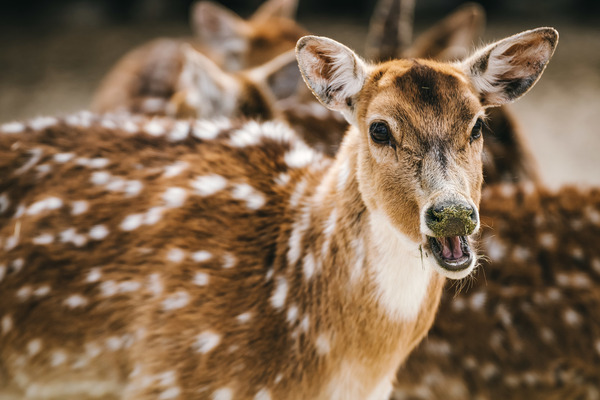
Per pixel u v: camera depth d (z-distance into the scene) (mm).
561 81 21797
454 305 7102
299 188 5926
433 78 4996
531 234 7316
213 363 5555
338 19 29859
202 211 5918
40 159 6223
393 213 4941
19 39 25750
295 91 10227
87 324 5832
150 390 5695
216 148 6246
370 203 5141
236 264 5734
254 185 6012
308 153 6309
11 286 5973
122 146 6273
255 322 5570
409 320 5367
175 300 5656
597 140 17312
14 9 29547
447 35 11031
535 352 7055
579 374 7062
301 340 5508
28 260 5938
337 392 5547
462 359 7117
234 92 9297
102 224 5926
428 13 30859
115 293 5773
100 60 23359
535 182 9352
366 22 29359
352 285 5340
